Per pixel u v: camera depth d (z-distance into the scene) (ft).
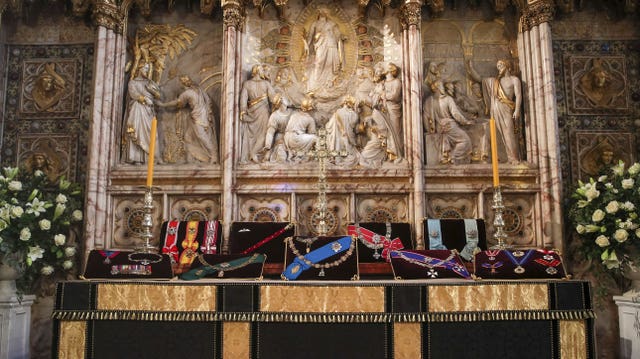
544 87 24.17
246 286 15.38
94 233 23.04
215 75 25.84
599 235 20.61
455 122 24.80
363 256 21.75
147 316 15.20
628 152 24.64
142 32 26.04
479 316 15.08
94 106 23.80
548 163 23.63
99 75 24.11
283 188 23.76
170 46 26.08
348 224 23.27
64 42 25.70
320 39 25.85
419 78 24.49
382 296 15.23
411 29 24.86
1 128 24.90
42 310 22.79
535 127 24.38
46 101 25.21
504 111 24.82
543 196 23.47
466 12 26.40
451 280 15.88
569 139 24.70
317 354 15.11
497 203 18.34
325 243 17.63
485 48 26.16
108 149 24.03
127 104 24.94
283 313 15.16
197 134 24.71
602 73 25.02
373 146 24.53
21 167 24.50
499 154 24.63
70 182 24.11
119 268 16.70
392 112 24.89
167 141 24.97
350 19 26.18
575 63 25.48
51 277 23.00
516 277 16.42
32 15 25.79
